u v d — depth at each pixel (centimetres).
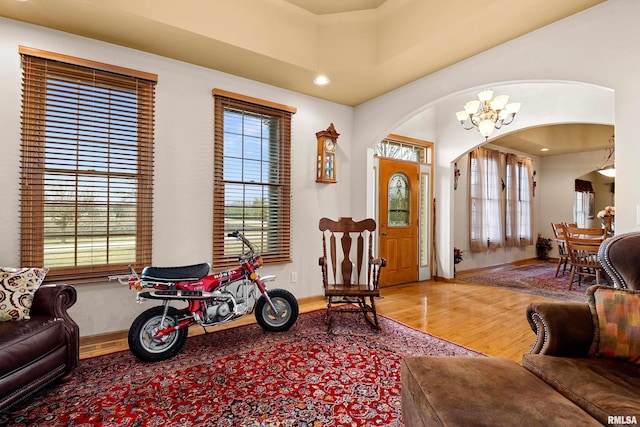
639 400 104
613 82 198
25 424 153
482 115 361
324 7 281
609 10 199
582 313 146
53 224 235
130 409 165
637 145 188
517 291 436
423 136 509
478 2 214
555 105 426
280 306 281
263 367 210
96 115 248
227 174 311
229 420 157
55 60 230
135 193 263
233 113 316
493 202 629
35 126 228
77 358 197
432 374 122
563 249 544
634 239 157
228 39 251
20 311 178
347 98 371
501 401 104
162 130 275
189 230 288
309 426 153
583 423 92
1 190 220
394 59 277
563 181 756
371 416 161
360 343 251
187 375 199
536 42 233
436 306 361
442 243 511
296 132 354
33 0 201
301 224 359
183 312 241
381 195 458
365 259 400
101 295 252
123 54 258
